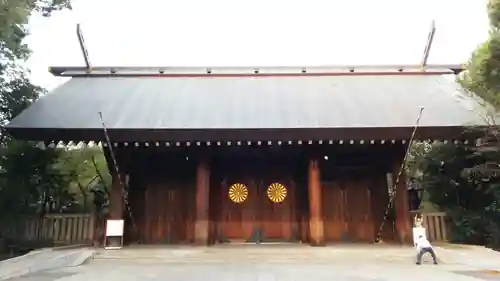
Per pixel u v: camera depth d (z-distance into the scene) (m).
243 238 19.44
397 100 18.59
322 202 19.73
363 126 15.91
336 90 20.31
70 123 16.12
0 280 10.64
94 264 13.66
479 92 19.84
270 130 15.90
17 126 15.67
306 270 12.07
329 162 19.97
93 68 22.69
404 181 18.16
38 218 21.88
